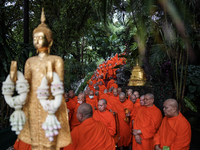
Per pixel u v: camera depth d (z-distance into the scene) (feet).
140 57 16.17
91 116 7.99
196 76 22.30
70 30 17.46
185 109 18.21
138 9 11.02
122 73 35.06
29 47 13.08
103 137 7.65
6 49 11.86
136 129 11.32
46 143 5.23
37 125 5.26
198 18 15.46
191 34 13.76
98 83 30.30
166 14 13.23
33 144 5.31
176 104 8.97
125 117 14.87
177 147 8.44
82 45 48.39
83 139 7.34
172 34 13.67
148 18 11.93
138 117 11.64
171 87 21.80
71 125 13.88
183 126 8.54
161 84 22.13
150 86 22.15
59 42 17.28
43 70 5.33
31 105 5.31
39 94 4.53
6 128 12.07
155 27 13.97
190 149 10.85
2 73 12.17
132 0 11.23
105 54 63.00
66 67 18.95
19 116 4.64
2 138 11.17
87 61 64.34
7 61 12.67
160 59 13.46
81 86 34.68
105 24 11.75
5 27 13.03
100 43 58.34
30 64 5.46
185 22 12.14
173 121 8.94
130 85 23.66
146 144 10.93
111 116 11.84
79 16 17.61
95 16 18.76
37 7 17.51
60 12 16.92
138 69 23.67
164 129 9.41
